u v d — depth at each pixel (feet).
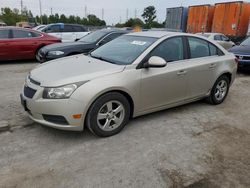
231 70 17.56
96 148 11.15
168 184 9.01
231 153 11.21
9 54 32.48
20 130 12.60
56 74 11.62
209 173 9.71
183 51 14.79
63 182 8.92
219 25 62.13
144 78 12.62
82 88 10.91
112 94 11.66
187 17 73.87
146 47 13.38
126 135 12.42
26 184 8.77
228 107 17.24
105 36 28.43
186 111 16.05
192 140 12.24
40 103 10.96
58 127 11.08
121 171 9.61
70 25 47.21
